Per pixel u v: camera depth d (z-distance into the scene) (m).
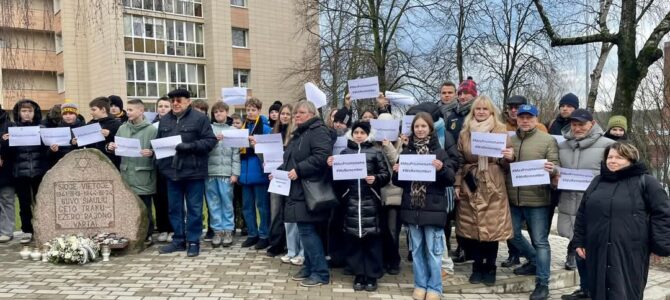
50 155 7.29
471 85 6.17
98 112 7.13
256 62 31.22
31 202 7.57
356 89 7.06
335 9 19.27
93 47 28.75
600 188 4.52
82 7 8.81
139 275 5.81
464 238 5.73
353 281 5.71
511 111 6.34
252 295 5.16
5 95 9.09
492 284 5.56
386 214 5.81
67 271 5.97
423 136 5.06
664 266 7.30
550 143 5.24
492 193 5.23
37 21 9.10
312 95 6.77
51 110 7.88
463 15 19.14
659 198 4.20
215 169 7.08
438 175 4.91
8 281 5.55
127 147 6.61
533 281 5.75
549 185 5.26
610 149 4.46
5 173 7.43
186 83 29.67
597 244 4.42
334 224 6.22
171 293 5.18
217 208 7.18
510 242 6.37
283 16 32.25
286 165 5.59
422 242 5.17
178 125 6.55
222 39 29.78
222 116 7.33
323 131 5.40
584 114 5.17
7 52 8.18
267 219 7.09
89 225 6.84
